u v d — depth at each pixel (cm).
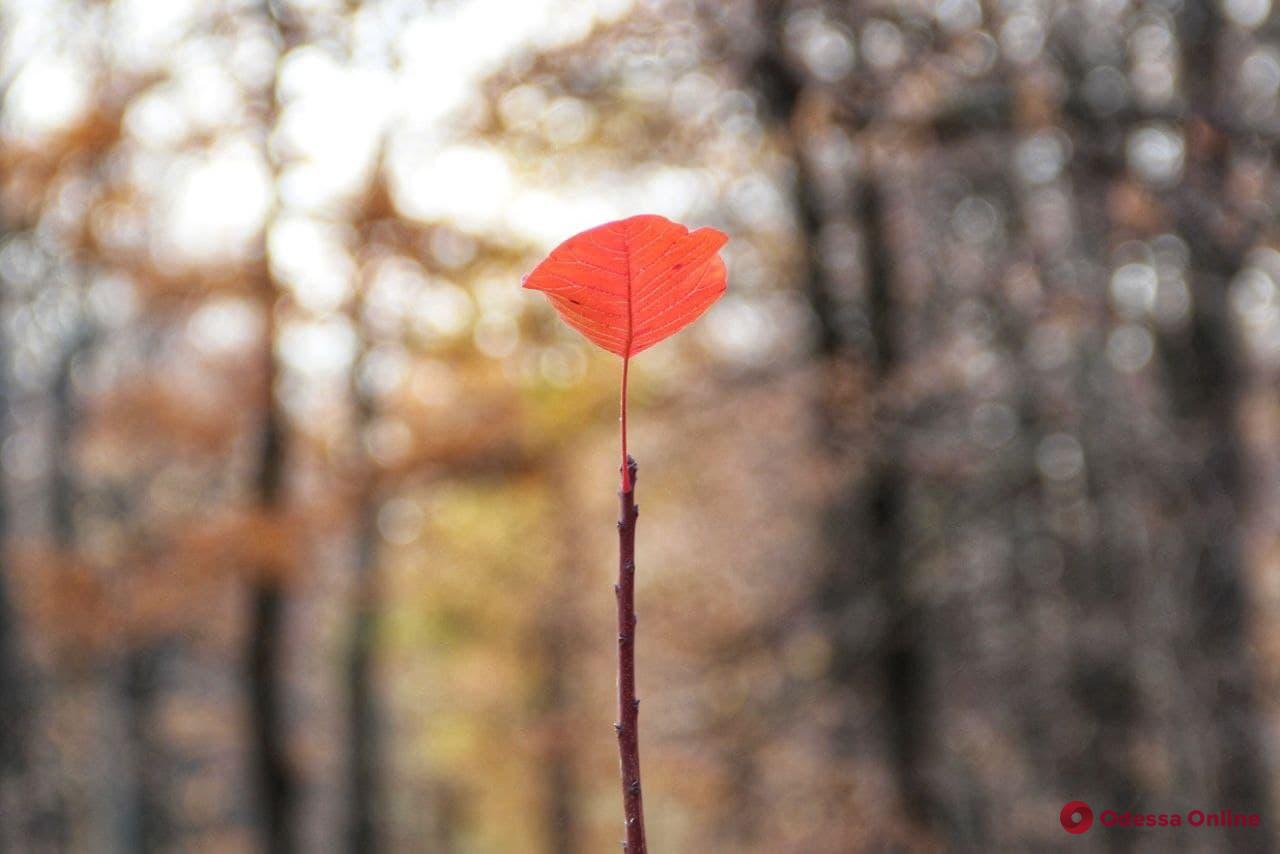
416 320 967
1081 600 959
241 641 991
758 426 984
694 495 1066
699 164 961
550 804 1881
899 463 886
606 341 109
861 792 937
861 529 951
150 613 928
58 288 1220
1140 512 871
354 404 983
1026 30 770
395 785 2370
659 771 999
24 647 1191
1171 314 876
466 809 2405
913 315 943
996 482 942
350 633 1411
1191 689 853
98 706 1877
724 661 976
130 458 1340
